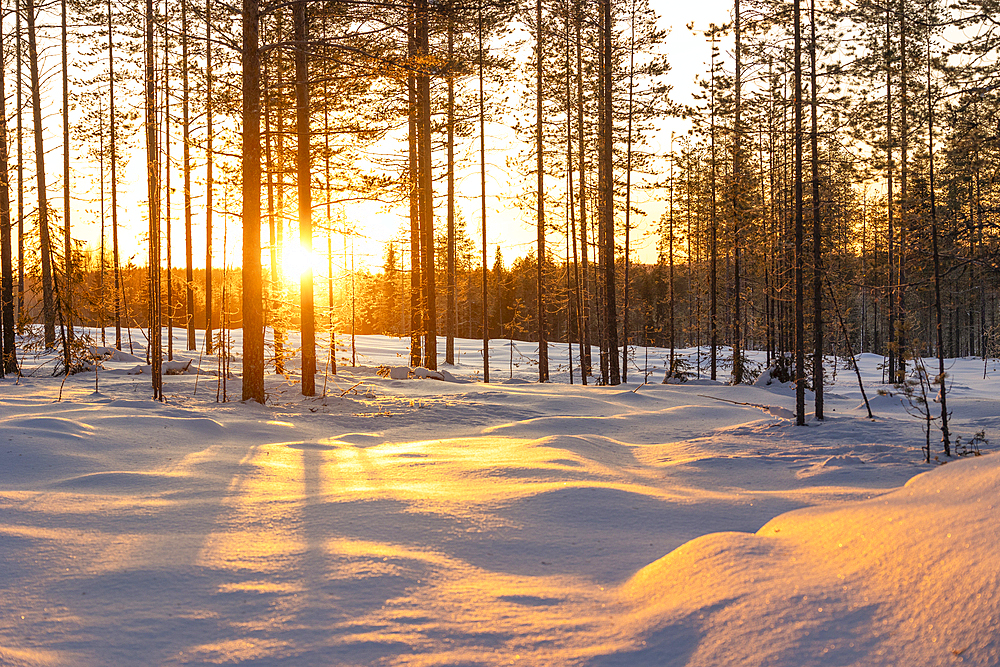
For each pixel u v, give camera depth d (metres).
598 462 8.08
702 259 37.16
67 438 7.49
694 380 24.31
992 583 2.49
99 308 15.91
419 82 20.53
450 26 18.66
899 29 15.12
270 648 2.81
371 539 4.39
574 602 3.39
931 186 15.91
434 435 10.45
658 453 9.29
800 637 2.55
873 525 3.54
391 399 14.01
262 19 15.02
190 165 20.16
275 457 7.83
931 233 12.71
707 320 31.28
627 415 12.71
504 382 20.66
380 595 3.40
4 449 6.79
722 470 8.05
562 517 5.18
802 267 11.66
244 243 12.52
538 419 11.47
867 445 9.49
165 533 4.48
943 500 3.70
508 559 4.20
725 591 3.07
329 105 15.37
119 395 12.23
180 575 3.66
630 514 5.36
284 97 15.33
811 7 11.62
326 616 3.14
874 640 2.46
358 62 13.38
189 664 2.69
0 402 10.47
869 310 47.19
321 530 4.58
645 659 2.64
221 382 14.91
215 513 5.01
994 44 11.23
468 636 2.91
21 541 4.15
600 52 20.55
